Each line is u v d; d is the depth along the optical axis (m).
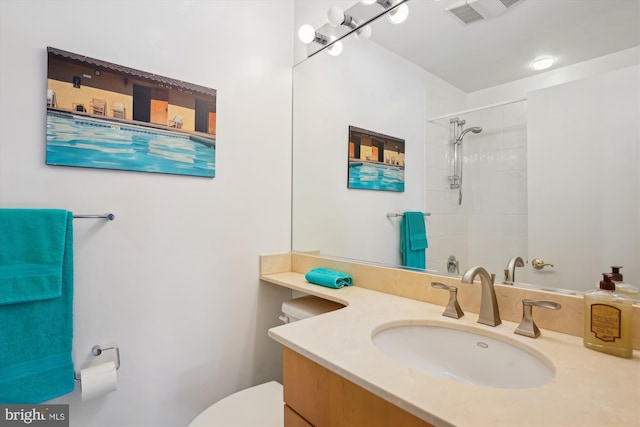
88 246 1.17
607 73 0.86
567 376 0.67
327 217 1.64
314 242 1.71
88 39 1.17
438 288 1.17
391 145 1.38
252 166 1.63
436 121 1.23
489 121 1.09
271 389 1.37
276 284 1.70
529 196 1.00
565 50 0.93
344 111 1.58
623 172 0.83
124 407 1.25
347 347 0.81
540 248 0.97
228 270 1.54
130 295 1.26
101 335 1.20
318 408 0.81
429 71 1.25
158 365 1.33
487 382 0.89
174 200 1.37
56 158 1.10
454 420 0.53
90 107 1.16
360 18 1.49
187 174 1.39
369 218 1.47
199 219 1.44
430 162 1.25
